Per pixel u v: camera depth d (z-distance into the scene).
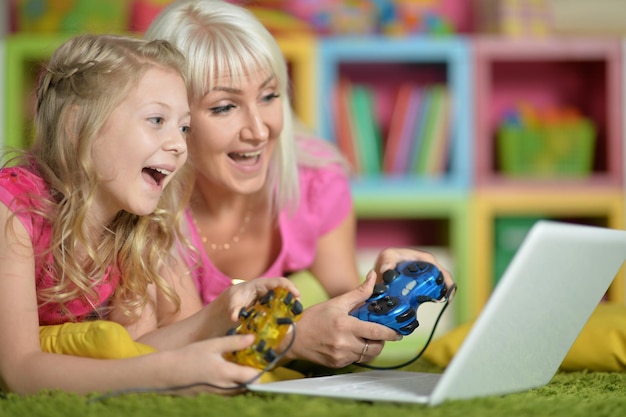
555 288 1.13
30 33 3.03
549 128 3.12
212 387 1.17
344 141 3.10
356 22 3.20
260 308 1.22
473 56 3.07
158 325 1.61
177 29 1.62
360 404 1.10
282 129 1.73
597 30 3.23
